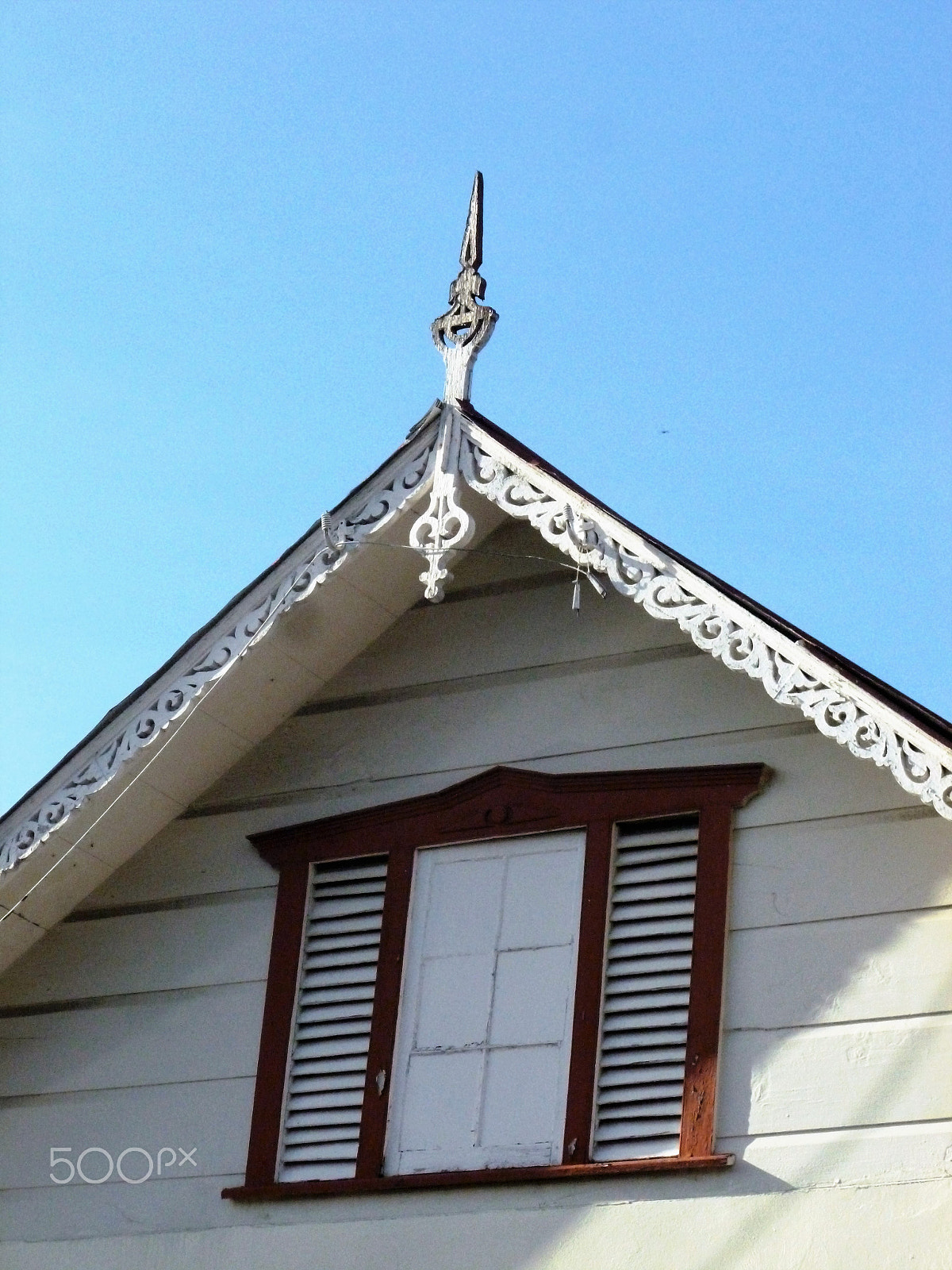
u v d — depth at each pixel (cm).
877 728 866
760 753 964
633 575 933
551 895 975
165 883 1065
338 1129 977
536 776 995
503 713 1028
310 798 1055
